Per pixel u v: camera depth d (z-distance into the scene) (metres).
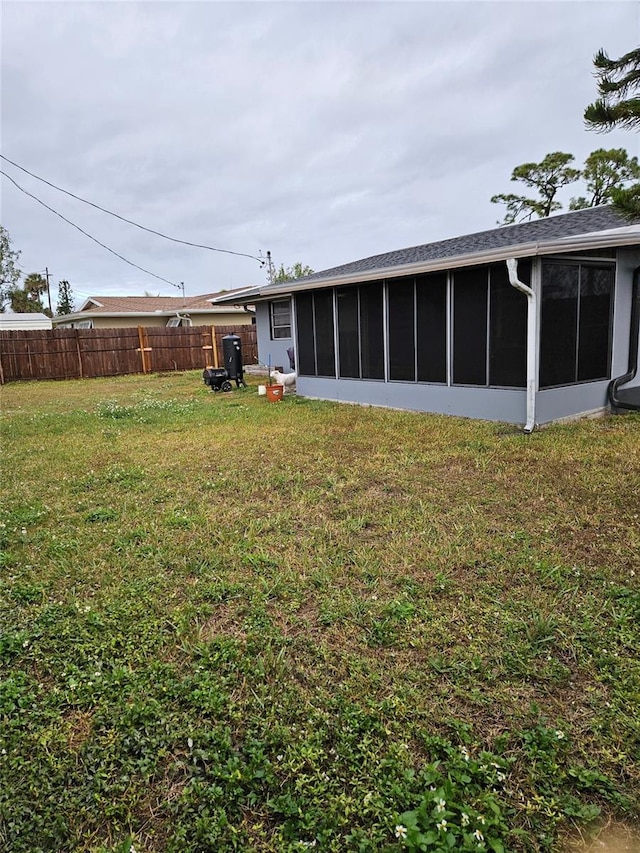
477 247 7.15
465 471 4.82
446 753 1.75
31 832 1.54
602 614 2.50
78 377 16.83
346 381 9.17
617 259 6.96
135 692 2.09
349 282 8.14
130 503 4.35
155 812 1.60
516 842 1.46
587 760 1.71
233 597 2.80
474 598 2.68
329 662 2.24
